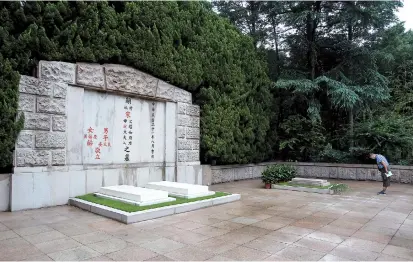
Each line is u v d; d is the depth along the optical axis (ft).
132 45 28.76
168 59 31.86
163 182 29.78
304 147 48.01
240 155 40.91
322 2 48.44
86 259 13.28
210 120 36.68
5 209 21.90
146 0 30.25
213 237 16.57
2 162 21.40
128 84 28.81
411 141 41.70
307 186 34.45
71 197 25.03
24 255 13.67
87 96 26.76
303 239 16.46
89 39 26.00
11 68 21.74
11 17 22.54
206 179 37.37
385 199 29.37
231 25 43.01
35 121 23.07
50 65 24.02
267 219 20.80
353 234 17.52
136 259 13.32
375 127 44.57
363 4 44.96
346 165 46.03
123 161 29.19
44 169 23.50
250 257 13.71
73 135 25.43
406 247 15.37
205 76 36.52
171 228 18.20
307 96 49.16
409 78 52.47
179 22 33.86
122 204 22.18
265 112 45.98
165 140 32.73
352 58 49.03
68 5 25.11
